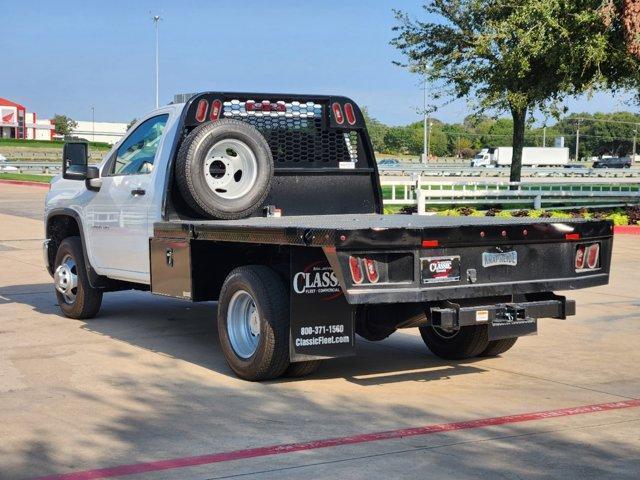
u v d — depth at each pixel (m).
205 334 9.05
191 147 7.63
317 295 6.57
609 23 21.09
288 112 8.55
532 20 22.81
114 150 9.02
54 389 6.75
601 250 7.16
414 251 6.20
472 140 145.25
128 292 12.20
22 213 26.61
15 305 10.97
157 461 5.05
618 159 89.88
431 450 5.23
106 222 8.97
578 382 6.98
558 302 6.82
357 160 8.91
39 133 129.62
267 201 8.41
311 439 5.46
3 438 5.50
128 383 6.94
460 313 6.39
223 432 5.61
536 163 90.88
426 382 7.00
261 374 6.79
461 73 27.31
